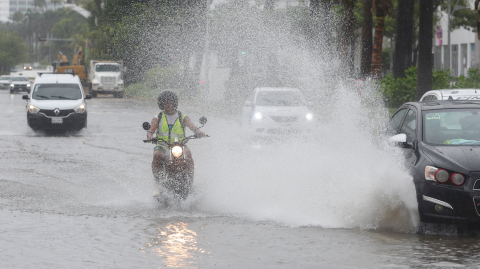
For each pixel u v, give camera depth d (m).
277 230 20.97
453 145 21.53
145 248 18.47
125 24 136.50
